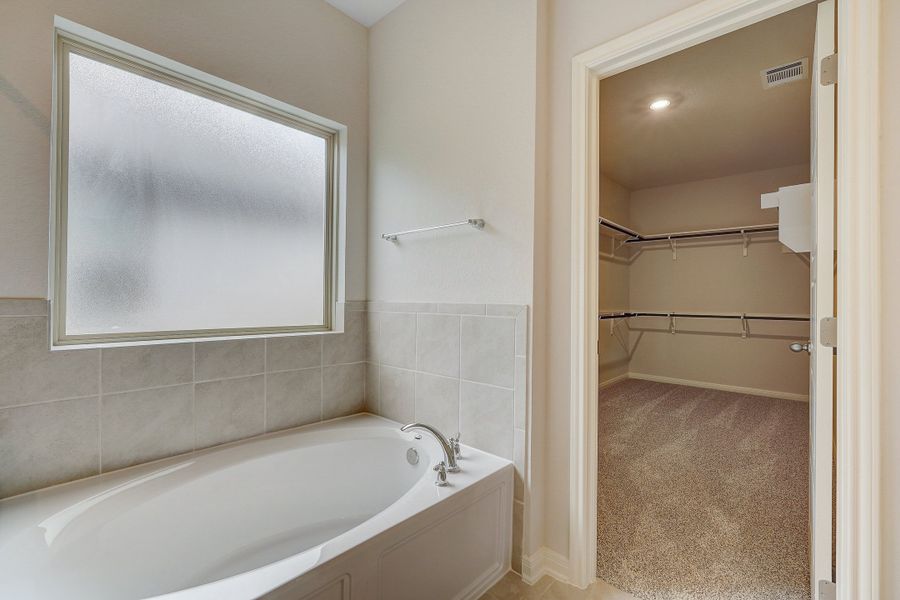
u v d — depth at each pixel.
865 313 1.04
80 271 1.51
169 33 1.61
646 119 3.18
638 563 1.66
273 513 1.67
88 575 1.19
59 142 1.46
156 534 1.37
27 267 1.32
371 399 2.26
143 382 1.55
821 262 1.16
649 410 3.85
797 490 2.25
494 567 1.55
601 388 4.72
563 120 1.58
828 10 1.14
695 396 4.38
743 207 4.55
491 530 1.53
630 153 3.93
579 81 1.52
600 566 1.64
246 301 1.95
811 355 1.36
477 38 1.76
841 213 1.09
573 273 1.54
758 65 2.42
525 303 1.59
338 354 2.17
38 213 1.34
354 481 1.87
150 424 1.56
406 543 1.22
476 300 1.75
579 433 1.53
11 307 1.29
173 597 0.89
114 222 1.58
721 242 4.68
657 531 1.88
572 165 1.54
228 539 1.54
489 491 1.51
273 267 2.05
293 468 1.74
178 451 1.63
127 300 1.61
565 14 1.58
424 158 1.98
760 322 4.45
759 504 2.11
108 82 1.57
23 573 1.04
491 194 1.70
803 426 3.37
